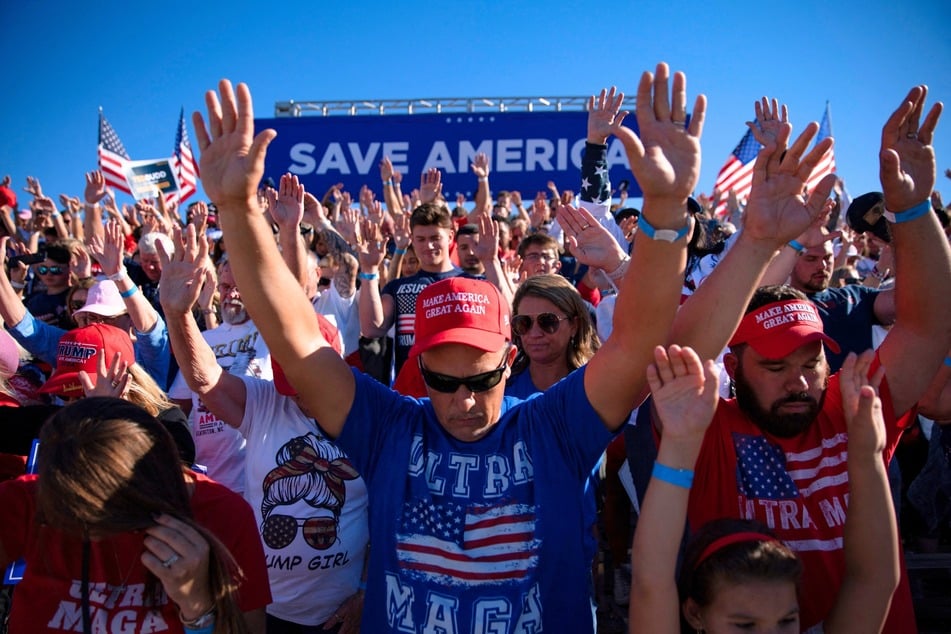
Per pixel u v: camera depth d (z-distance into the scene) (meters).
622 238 4.11
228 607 1.71
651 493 1.72
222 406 2.62
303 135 14.87
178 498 1.71
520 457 1.85
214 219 9.91
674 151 1.57
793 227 1.73
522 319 3.09
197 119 1.71
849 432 1.84
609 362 1.75
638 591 1.70
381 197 14.82
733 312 1.76
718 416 2.24
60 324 5.57
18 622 1.77
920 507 3.64
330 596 2.65
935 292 2.07
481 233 4.18
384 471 1.89
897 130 2.04
